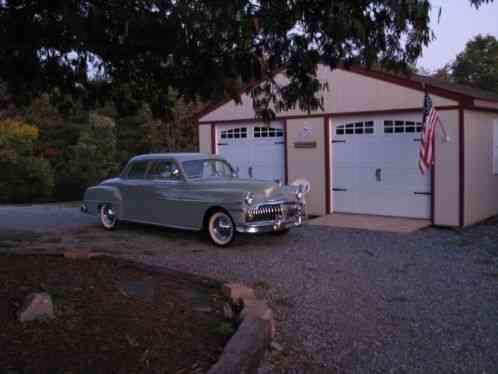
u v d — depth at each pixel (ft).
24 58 22.07
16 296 15.34
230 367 11.50
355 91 39.32
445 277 22.21
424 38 19.43
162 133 81.92
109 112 92.48
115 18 20.08
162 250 28.48
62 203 62.08
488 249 28.04
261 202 28.27
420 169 33.88
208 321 15.23
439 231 33.83
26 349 12.01
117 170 86.69
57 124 88.74
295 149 42.75
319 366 13.48
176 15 18.90
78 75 24.39
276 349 14.48
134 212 33.88
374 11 18.81
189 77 22.41
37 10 19.70
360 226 35.14
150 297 16.97
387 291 20.17
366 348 14.64
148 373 11.57
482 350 14.43
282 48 20.24
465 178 35.19
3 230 36.22
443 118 35.27
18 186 69.21
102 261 22.15
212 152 47.83
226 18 18.58
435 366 13.44
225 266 24.50
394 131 38.01
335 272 23.22
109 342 12.84
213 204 29.07
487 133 39.01
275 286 21.01
